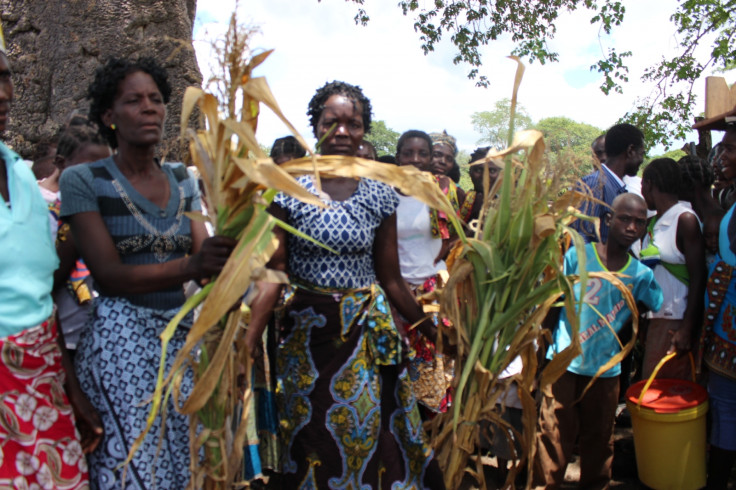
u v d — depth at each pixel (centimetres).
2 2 505
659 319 365
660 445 319
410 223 326
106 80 204
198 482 194
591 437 329
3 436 181
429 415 341
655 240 366
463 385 234
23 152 500
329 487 233
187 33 536
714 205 395
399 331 256
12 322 184
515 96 223
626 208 317
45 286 196
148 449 200
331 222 235
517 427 342
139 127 203
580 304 220
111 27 507
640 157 434
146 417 202
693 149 574
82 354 206
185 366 190
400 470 245
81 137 259
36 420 187
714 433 312
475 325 240
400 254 328
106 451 200
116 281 195
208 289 180
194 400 178
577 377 324
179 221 216
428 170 390
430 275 330
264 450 302
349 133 249
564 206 233
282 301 253
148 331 206
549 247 231
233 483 206
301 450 237
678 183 365
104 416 201
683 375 362
